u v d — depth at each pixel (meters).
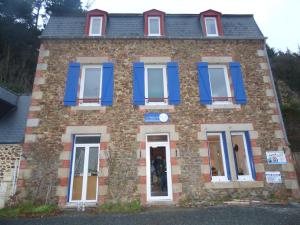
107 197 6.78
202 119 7.68
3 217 5.80
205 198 6.93
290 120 11.98
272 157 7.41
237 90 8.05
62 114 7.55
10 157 7.11
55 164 7.03
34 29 18.80
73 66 8.08
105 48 8.40
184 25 9.21
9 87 15.40
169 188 7.16
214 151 7.69
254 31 9.05
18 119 8.05
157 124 7.55
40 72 7.97
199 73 8.17
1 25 16.88
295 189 7.11
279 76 17.59
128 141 7.34
